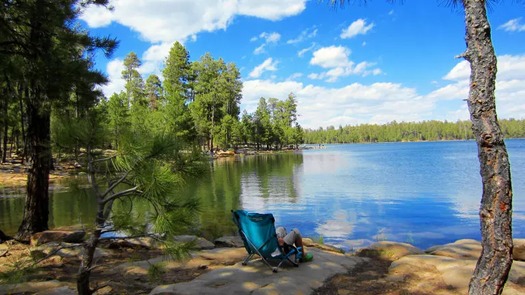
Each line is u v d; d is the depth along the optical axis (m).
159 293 4.40
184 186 3.63
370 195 18.31
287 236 5.80
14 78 6.43
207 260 6.18
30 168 7.62
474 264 5.33
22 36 6.39
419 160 45.75
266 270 5.32
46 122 7.75
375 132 185.00
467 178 24.80
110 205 3.75
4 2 5.76
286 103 100.94
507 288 4.43
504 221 2.73
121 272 5.44
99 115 3.74
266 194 18.91
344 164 41.81
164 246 3.74
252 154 72.50
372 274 5.41
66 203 15.38
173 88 50.69
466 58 2.96
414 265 5.59
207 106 61.25
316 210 14.42
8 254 6.32
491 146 2.78
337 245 9.28
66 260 6.00
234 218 5.76
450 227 11.34
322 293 4.65
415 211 14.02
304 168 36.81
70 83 6.26
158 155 3.49
